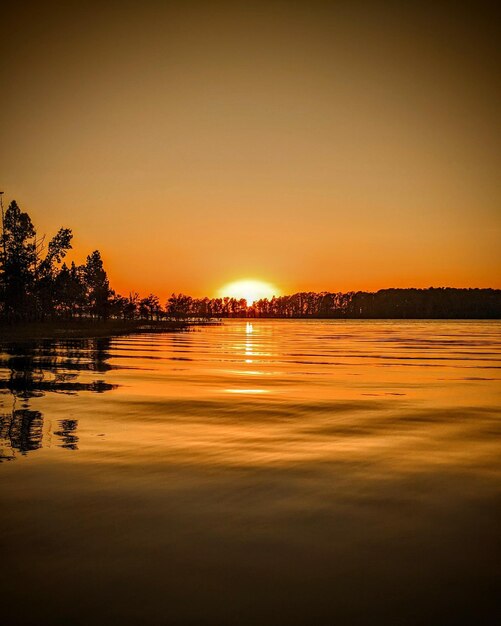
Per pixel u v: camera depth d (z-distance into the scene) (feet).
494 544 21.58
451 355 143.23
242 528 22.93
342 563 19.80
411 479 30.37
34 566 19.33
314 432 43.37
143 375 86.28
